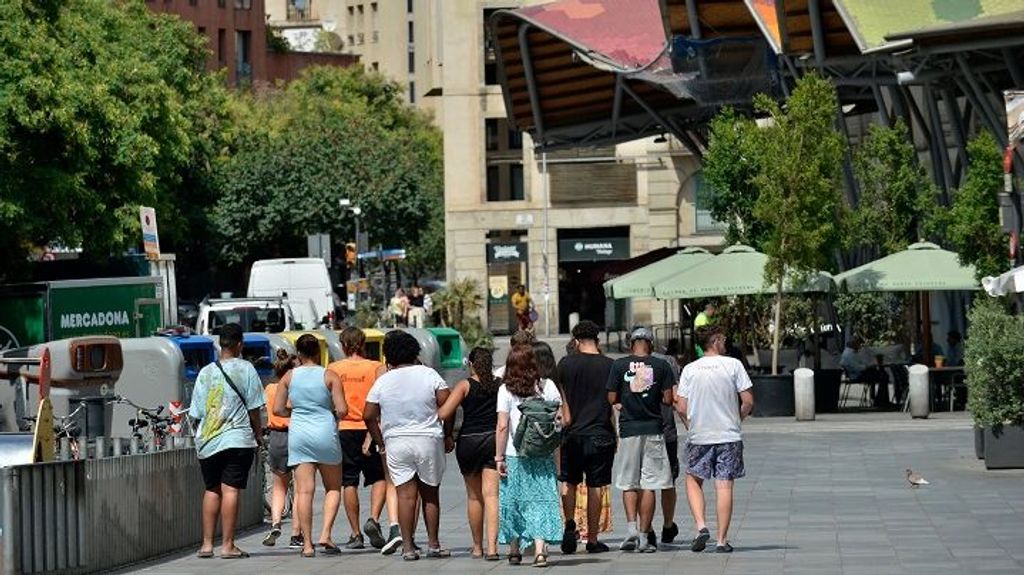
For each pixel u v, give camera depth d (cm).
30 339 8475
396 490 3841
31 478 3491
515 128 14238
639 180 18312
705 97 11256
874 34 9000
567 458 3912
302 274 11919
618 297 10006
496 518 3812
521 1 18488
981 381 5628
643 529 3931
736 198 10269
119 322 8719
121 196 11638
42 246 11762
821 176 8300
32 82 10775
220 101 18800
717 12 10881
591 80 13400
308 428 3981
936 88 9594
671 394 3925
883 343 9269
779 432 7544
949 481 5384
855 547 3912
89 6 13488
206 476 3959
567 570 3634
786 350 9281
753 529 4350
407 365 3862
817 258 8281
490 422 3812
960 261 8281
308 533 3978
